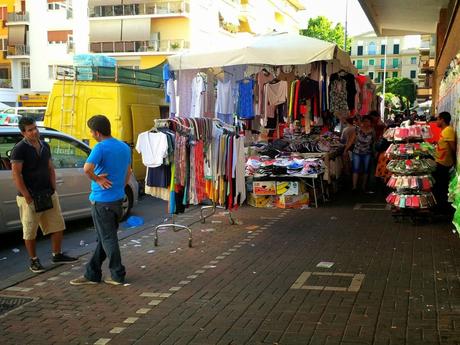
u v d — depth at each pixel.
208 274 6.25
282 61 9.72
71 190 9.10
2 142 8.05
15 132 8.25
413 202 8.77
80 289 5.79
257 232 8.55
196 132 7.89
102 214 5.82
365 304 5.07
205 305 5.17
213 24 47.91
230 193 8.69
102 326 4.70
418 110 39.62
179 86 10.85
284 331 4.46
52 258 6.93
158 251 7.47
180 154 7.67
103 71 13.24
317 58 9.62
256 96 11.05
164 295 5.51
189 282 5.95
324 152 11.91
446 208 9.34
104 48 45.28
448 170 9.27
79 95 12.97
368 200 11.88
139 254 7.32
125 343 4.31
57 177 8.83
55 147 9.01
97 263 5.96
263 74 11.05
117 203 5.89
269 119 11.18
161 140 7.47
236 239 8.09
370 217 9.70
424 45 45.25
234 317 4.83
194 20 44.34
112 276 5.95
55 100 13.16
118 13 44.59
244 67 11.20
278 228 8.84
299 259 6.84
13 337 4.49
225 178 8.64
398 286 5.61
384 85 67.31
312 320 4.69
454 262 6.52
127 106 12.93
